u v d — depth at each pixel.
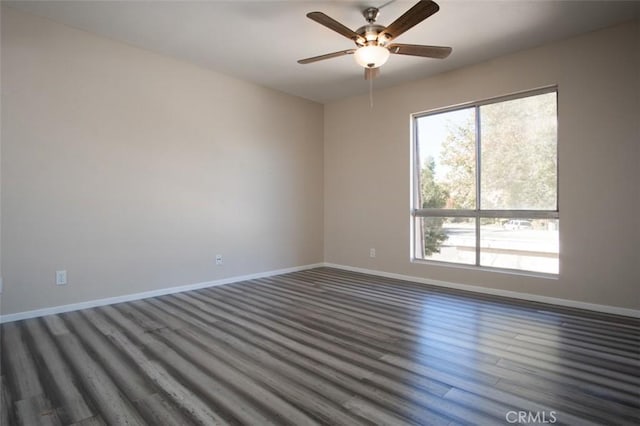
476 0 2.81
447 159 4.45
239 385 1.96
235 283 4.52
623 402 1.79
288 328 2.87
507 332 2.76
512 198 3.93
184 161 4.10
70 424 1.62
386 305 3.52
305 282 4.58
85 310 3.34
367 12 2.97
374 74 3.34
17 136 3.02
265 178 4.95
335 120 5.62
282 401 1.80
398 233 4.84
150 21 3.18
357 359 2.29
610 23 3.18
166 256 3.96
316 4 2.90
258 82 4.77
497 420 1.64
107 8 2.97
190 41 3.58
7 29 2.96
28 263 3.08
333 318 3.12
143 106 3.76
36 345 2.50
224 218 4.49
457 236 4.38
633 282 3.14
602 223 3.29
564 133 3.49
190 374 2.09
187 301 3.66
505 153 3.97
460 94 4.21
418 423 1.62
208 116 4.30
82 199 3.37
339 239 5.61
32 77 3.08
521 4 2.87
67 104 3.27
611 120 3.24
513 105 3.90
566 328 2.85
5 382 1.99
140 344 2.53
